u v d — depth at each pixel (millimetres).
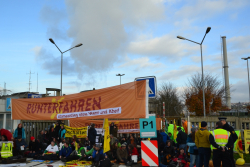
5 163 11086
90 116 9367
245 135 12922
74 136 13445
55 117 9961
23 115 10492
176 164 9672
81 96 9641
